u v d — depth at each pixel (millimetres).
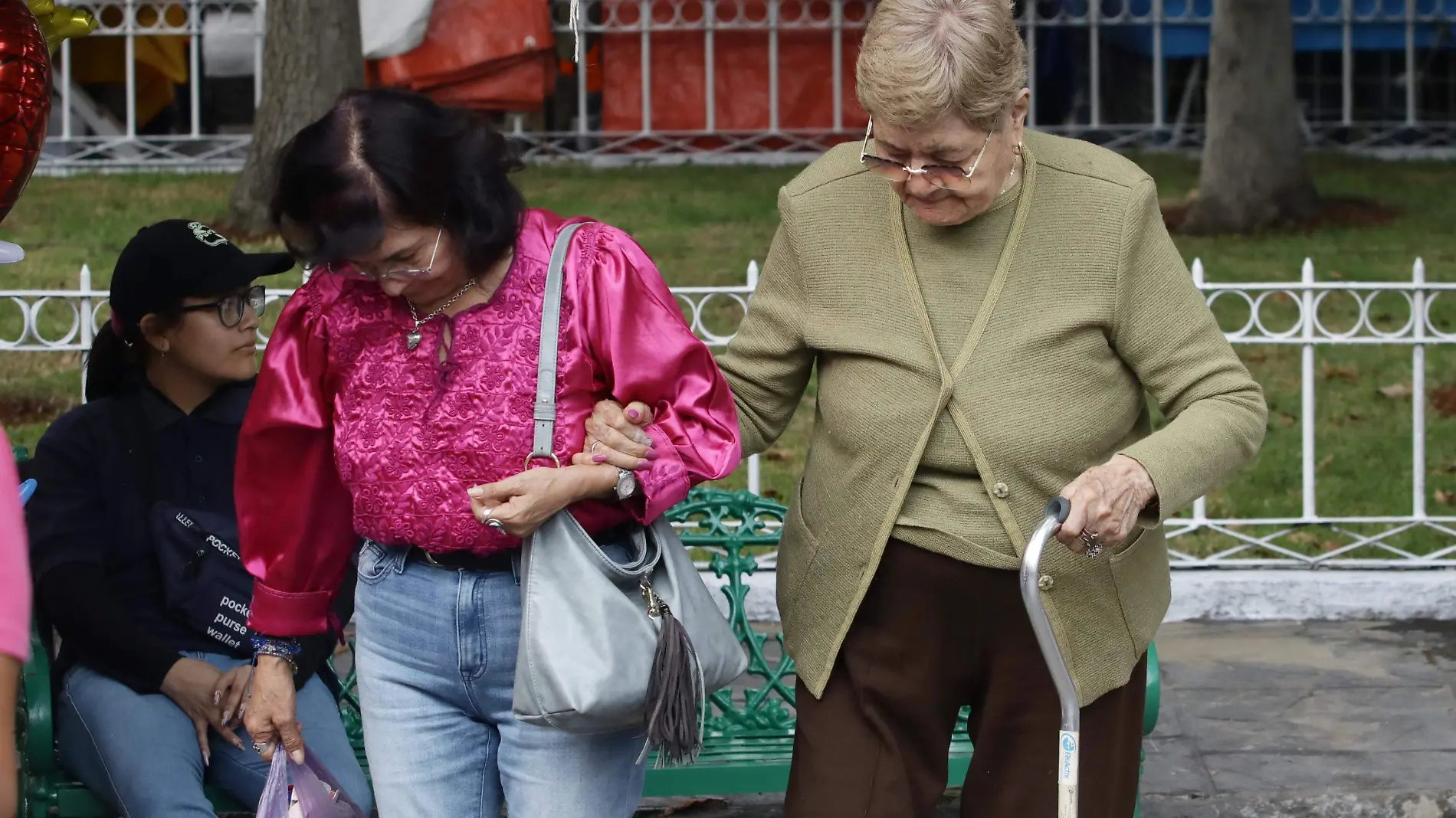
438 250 2498
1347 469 6844
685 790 3625
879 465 2691
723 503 3896
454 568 2668
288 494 2805
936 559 2688
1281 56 11055
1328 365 8242
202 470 3451
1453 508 6426
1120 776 2777
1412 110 13875
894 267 2674
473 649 2666
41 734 3322
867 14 13125
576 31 2840
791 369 2855
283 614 2859
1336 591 5500
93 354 3484
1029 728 2736
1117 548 2707
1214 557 5730
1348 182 12273
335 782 3092
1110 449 2693
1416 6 13781
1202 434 2561
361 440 2629
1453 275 9617
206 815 3219
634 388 2602
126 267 3338
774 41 13008
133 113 12812
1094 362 2627
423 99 2516
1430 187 12156
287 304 2730
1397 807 4121
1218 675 4992
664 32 13156
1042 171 2650
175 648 3391
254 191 10469
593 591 2561
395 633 2719
